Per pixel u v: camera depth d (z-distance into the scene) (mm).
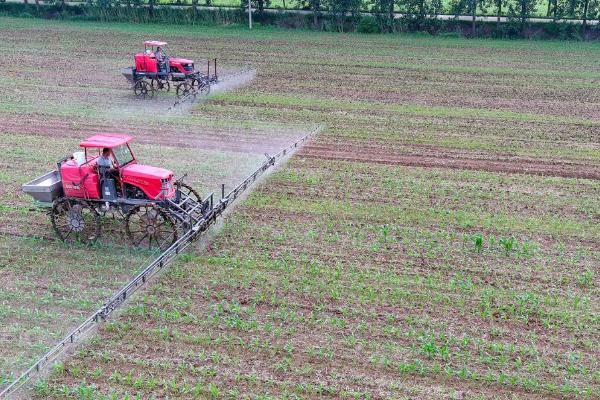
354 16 53094
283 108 31094
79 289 15266
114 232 18062
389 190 21469
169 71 32344
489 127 28641
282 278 15867
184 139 26219
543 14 54969
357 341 13516
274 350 13188
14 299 14797
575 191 21688
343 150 25359
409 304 14867
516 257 17141
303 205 20125
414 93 34250
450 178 22609
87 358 12914
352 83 36125
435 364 12820
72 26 53125
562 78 37781
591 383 12414
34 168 22641
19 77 36250
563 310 14742
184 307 14656
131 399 11773
